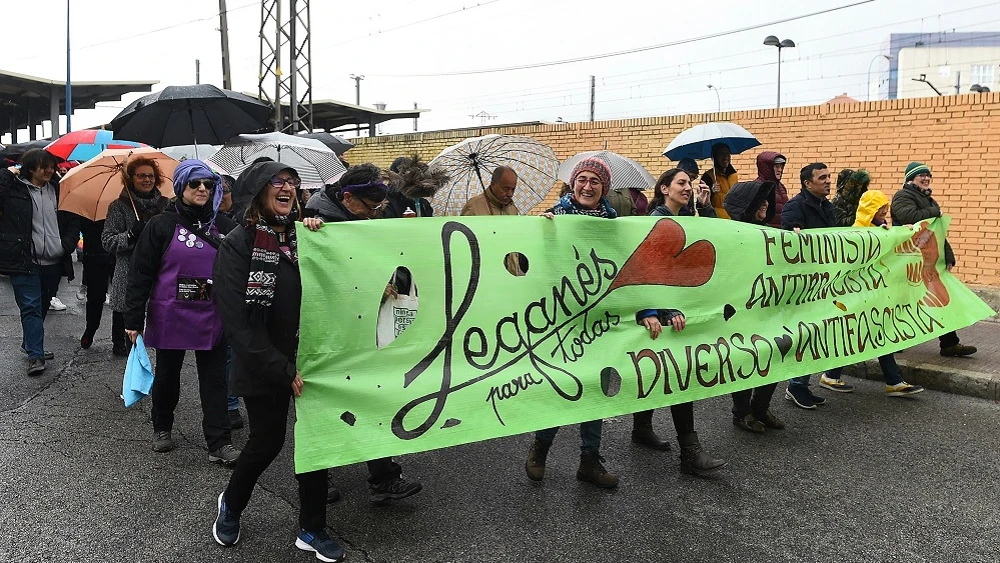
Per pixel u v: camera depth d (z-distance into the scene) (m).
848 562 3.26
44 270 6.38
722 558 3.29
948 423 5.17
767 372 4.66
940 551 3.35
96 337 7.62
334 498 3.84
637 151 11.99
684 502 3.88
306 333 3.19
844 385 5.95
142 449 4.55
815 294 5.05
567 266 3.95
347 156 16.22
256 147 7.25
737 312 4.60
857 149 9.84
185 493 3.91
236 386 3.06
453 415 3.51
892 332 5.55
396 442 3.33
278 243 3.12
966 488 4.05
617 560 3.27
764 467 4.36
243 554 3.28
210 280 4.29
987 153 8.84
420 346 3.50
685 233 4.36
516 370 3.73
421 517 3.68
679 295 4.32
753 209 5.11
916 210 6.02
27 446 4.56
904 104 9.42
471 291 3.66
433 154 14.81
